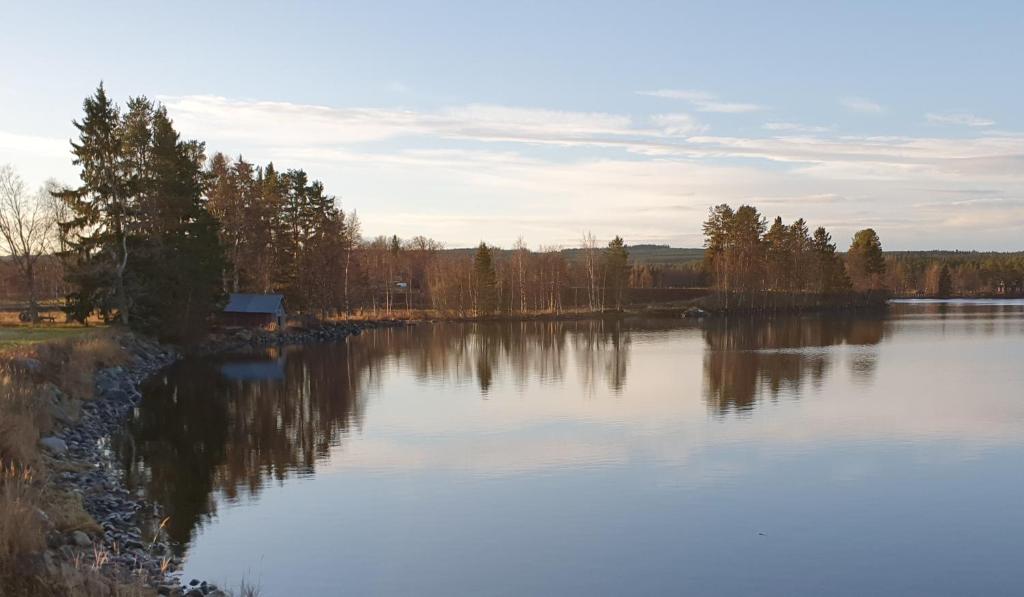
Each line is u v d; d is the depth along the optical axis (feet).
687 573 51.88
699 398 123.75
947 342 218.79
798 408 113.39
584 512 64.54
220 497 67.77
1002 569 52.95
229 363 173.17
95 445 85.05
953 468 78.79
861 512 64.90
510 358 187.21
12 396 72.74
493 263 427.74
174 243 176.86
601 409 114.01
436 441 91.66
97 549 46.47
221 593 44.39
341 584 49.34
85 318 164.04
